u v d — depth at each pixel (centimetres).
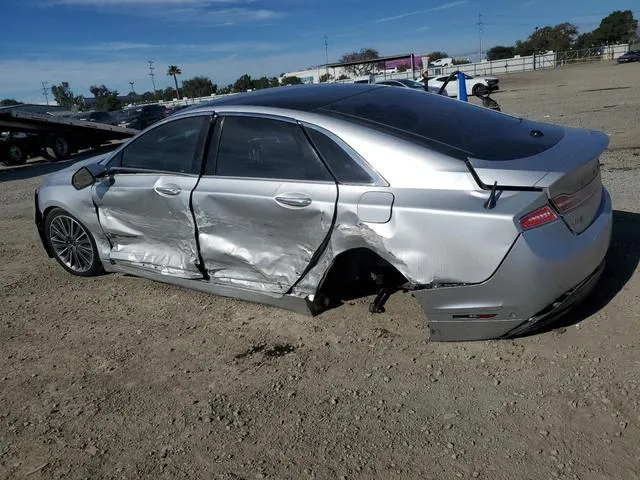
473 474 247
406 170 328
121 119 2944
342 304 417
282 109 381
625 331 337
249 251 395
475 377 314
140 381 350
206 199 403
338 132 351
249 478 260
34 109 2850
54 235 535
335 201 346
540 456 253
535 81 4119
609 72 4184
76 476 272
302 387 325
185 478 264
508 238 294
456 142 337
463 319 320
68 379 360
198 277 427
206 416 308
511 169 307
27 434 307
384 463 260
